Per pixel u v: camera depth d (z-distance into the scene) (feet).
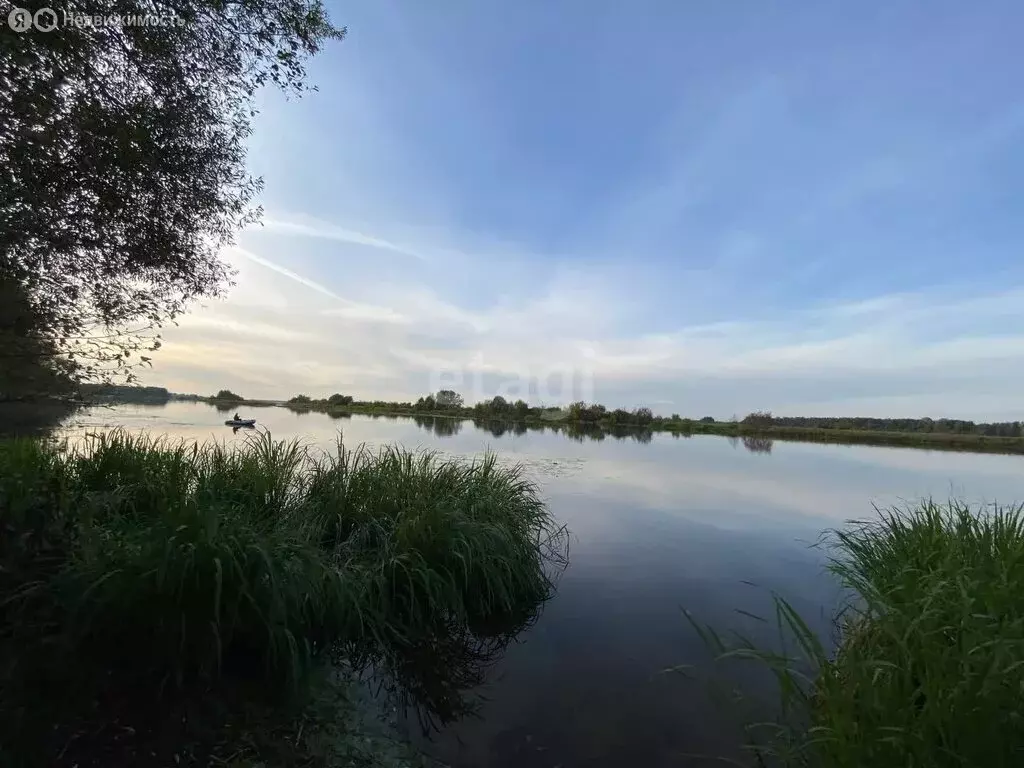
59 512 9.90
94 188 13.61
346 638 12.17
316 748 8.35
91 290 14.71
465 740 9.55
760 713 10.52
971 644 7.20
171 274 16.71
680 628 14.92
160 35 13.41
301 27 15.83
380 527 15.78
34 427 16.94
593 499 34.42
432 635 13.62
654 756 9.12
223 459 17.69
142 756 7.42
